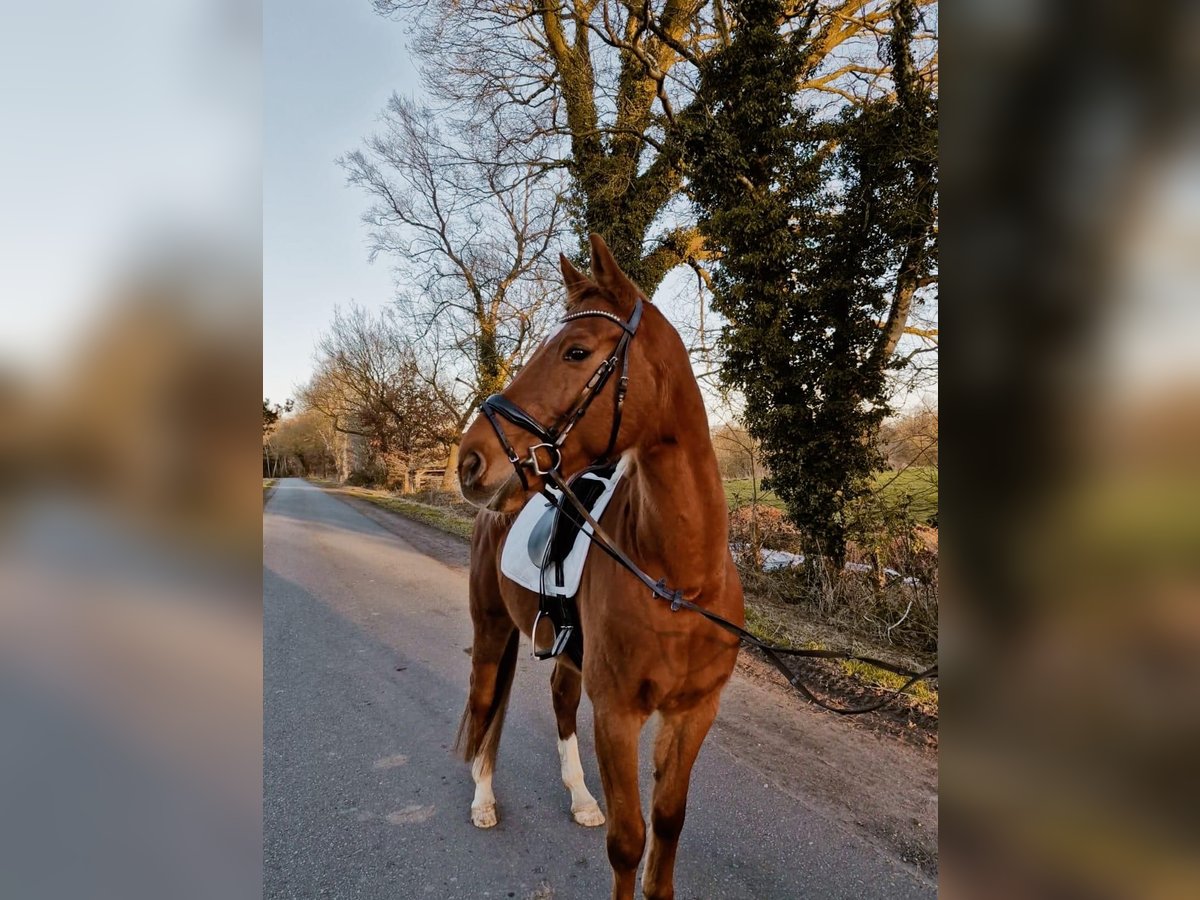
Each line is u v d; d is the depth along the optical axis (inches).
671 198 398.0
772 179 267.3
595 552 76.8
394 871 88.8
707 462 69.1
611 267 65.0
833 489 239.5
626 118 390.6
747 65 261.0
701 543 67.9
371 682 161.2
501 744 128.1
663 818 72.6
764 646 77.6
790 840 92.3
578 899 83.1
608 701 69.6
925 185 227.9
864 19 300.5
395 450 987.3
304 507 713.0
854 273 243.3
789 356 248.8
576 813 100.4
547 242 580.7
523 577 89.5
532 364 64.5
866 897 81.0
